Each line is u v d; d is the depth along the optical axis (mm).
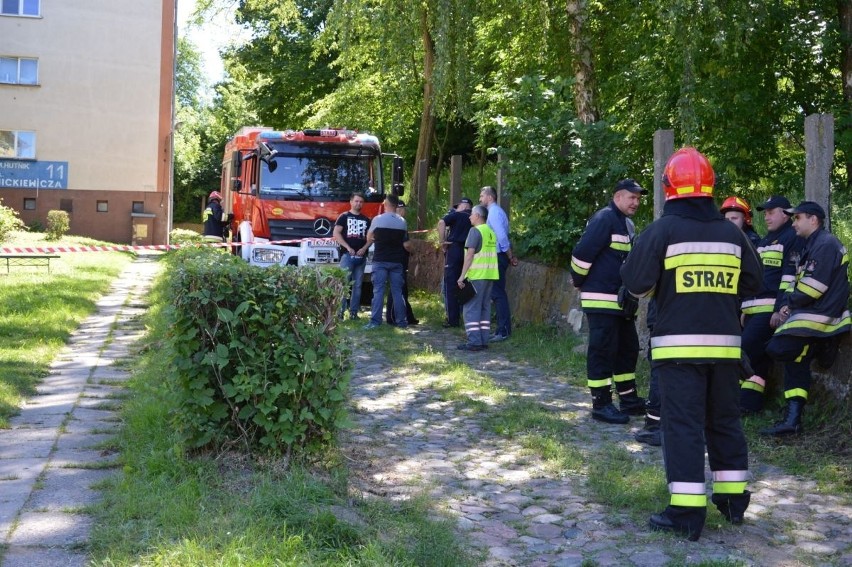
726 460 5156
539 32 15289
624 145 13906
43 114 32125
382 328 13234
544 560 4562
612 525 5102
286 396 5500
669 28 11711
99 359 9289
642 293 5082
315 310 5570
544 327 12383
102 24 32219
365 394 8672
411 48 15492
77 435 6234
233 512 4516
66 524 4418
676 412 4984
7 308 11719
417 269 18359
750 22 11812
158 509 4562
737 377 5098
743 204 7785
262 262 15750
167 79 32688
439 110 15711
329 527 4379
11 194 32062
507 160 12227
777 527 5195
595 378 7758
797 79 14305
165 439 5699
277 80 33719
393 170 16531
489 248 11516
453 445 6848
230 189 19469
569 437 7180
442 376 9508
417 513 4953
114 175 32594
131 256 25172
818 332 6848
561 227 11820
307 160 16047
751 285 5113
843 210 10258
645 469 6074
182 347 5363
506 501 5508
